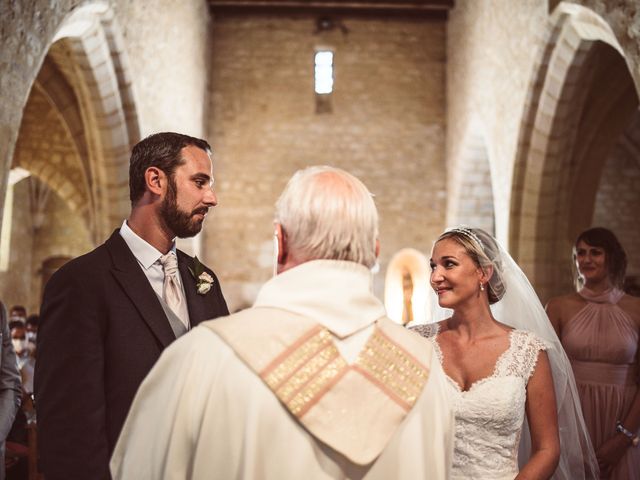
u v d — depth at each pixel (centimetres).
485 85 867
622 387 327
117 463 129
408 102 1173
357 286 134
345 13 1166
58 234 1689
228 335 125
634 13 423
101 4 558
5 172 409
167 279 219
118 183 732
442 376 143
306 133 1158
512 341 231
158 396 127
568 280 730
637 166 1258
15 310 836
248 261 1126
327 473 121
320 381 123
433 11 1171
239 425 121
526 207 735
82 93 696
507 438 220
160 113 810
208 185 219
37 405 185
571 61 631
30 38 433
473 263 237
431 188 1153
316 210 134
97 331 193
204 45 1090
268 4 1141
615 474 315
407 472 126
